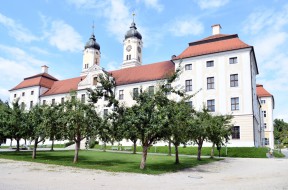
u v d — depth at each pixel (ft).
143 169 54.54
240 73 134.31
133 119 53.26
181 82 149.07
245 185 38.68
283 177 48.19
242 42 140.56
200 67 145.38
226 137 94.94
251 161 84.64
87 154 95.40
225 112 134.31
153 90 58.90
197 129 72.02
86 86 193.98
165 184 38.68
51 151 112.37
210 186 37.47
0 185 34.01
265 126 252.83
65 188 33.30
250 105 129.29
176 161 69.56
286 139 302.45
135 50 276.82
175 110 57.67
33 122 78.48
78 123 66.03
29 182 37.09
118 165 61.67
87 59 288.71
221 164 74.08
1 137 95.96
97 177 43.80
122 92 174.81
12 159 73.46
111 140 66.49
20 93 230.48
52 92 215.31
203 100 141.38
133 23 286.87
